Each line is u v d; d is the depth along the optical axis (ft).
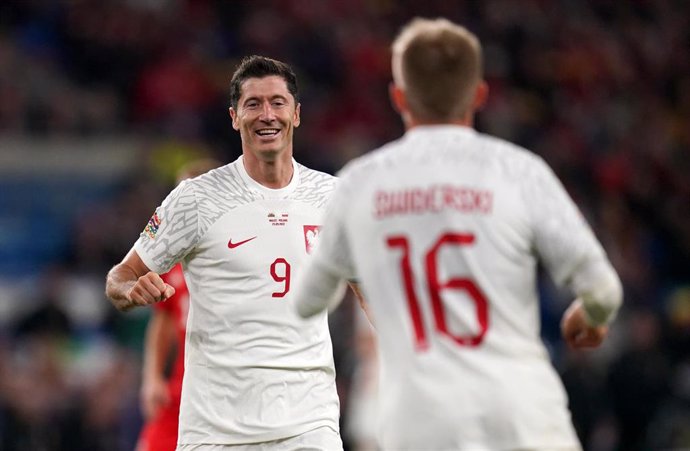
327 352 69.41
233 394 67.36
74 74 228.22
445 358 48.44
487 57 260.83
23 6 235.40
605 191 233.35
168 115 221.46
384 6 261.03
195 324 68.69
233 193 69.00
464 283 48.85
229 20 245.24
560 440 48.70
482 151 50.21
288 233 68.95
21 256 194.59
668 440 151.02
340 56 243.60
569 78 264.72
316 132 226.58
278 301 68.03
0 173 206.49
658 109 268.62
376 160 51.26
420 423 48.39
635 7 288.10
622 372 151.43
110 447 141.38
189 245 68.03
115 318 155.53
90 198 208.03
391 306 49.62
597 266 48.42
